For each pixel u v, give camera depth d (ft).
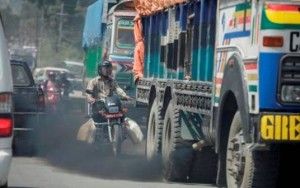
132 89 106.83
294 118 39.73
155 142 65.41
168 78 63.52
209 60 50.72
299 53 39.88
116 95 71.51
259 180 41.65
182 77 58.49
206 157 57.00
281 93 39.83
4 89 40.98
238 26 43.78
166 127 60.95
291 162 44.78
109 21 112.78
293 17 39.78
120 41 108.47
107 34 113.29
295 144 40.81
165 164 59.47
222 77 45.96
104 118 70.85
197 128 56.08
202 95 51.24
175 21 61.62
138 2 77.15
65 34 325.42
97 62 125.49
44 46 330.95
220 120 45.85
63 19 314.96
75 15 311.88
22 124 75.97
